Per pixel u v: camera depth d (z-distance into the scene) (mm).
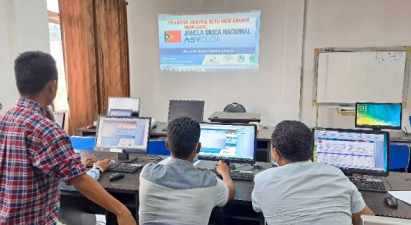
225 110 4168
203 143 2068
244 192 1625
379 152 1713
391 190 1646
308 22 4461
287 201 1131
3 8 2660
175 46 4906
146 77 5180
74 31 3670
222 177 1729
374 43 4297
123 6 4773
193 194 1199
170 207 1198
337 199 1096
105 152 2504
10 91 2750
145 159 2303
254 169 2045
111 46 4500
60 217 1897
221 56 4777
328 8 4359
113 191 1706
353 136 1758
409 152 2371
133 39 5113
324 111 4598
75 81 3729
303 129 1234
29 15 2914
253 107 4824
